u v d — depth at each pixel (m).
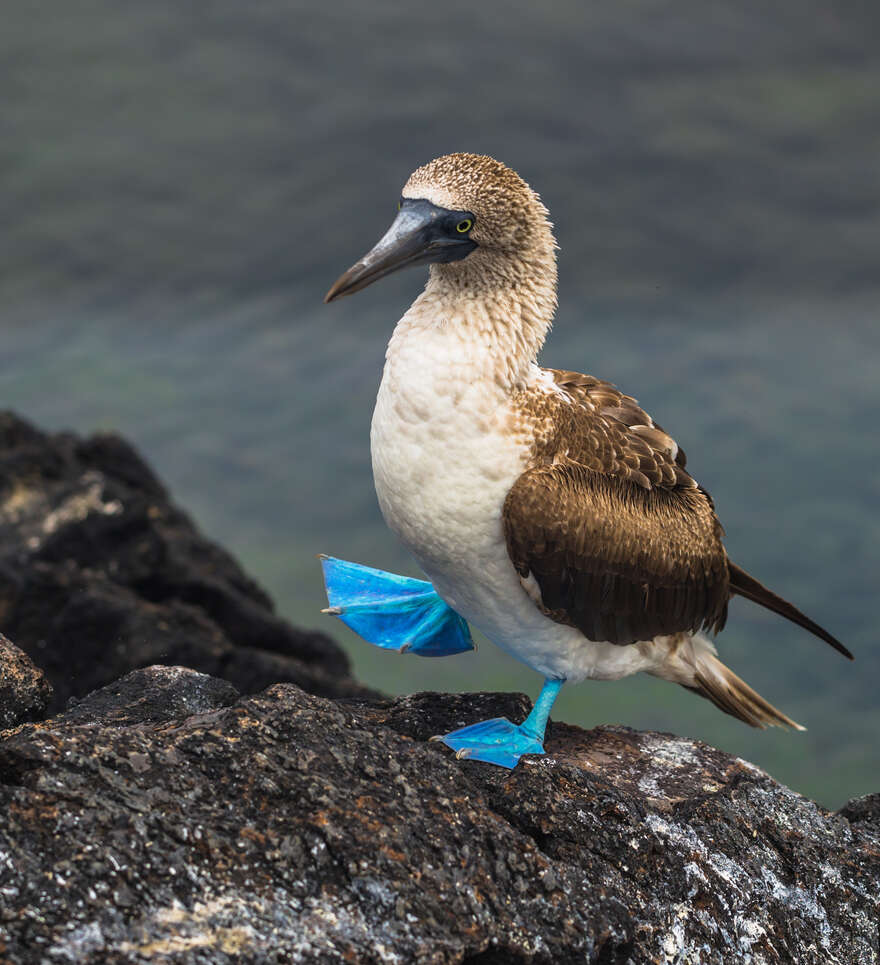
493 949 4.88
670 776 6.49
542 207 6.30
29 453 12.94
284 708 5.36
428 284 6.42
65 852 4.42
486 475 6.03
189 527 13.84
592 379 7.14
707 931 5.58
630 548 6.41
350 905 4.69
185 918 4.39
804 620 7.48
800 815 6.43
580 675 6.79
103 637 11.26
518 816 5.62
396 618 7.29
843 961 5.89
